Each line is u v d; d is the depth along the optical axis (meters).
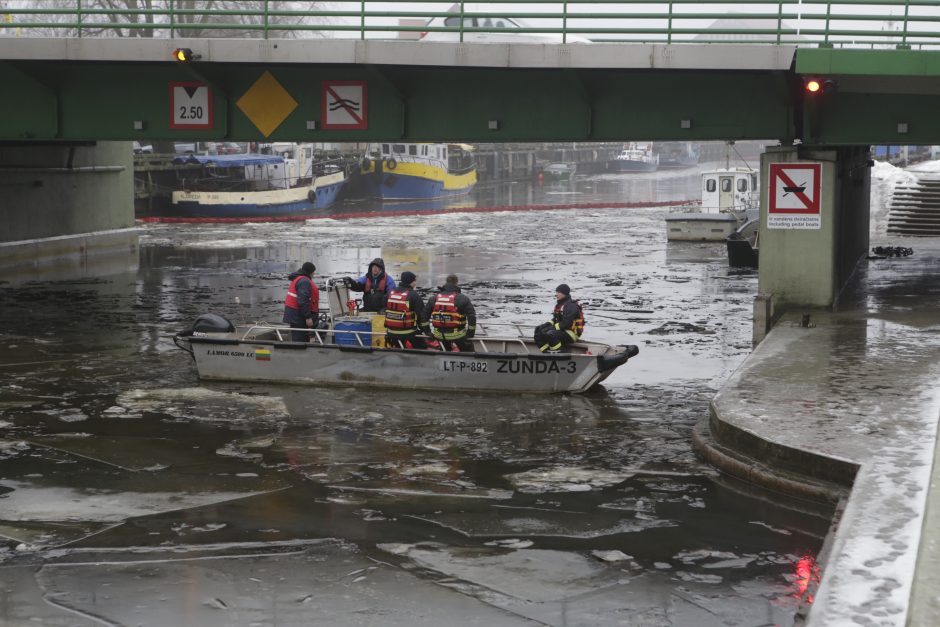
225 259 67.00
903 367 25.56
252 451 23.12
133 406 27.12
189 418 25.94
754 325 32.44
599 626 14.44
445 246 75.50
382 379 28.86
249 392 28.62
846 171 41.31
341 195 132.62
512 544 17.48
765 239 34.91
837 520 15.76
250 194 106.00
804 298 34.84
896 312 34.44
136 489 20.48
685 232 77.56
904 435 19.53
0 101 39.34
